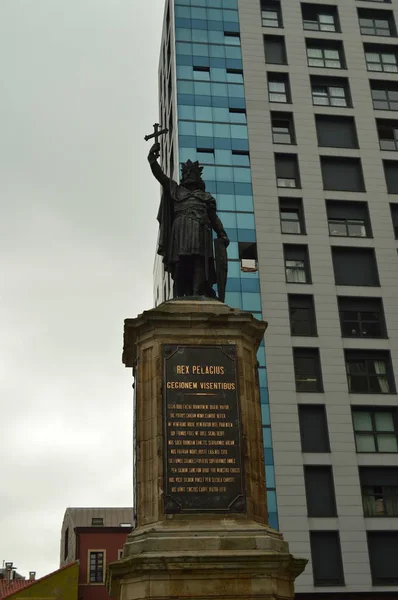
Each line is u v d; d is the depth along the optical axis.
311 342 48.84
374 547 43.47
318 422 46.78
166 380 15.62
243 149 55.19
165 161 64.25
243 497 14.77
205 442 15.18
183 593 13.14
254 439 15.77
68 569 57.84
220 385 15.72
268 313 49.47
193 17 59.75
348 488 44.59
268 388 46.94
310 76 58.66
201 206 18.78
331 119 57.47
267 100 57.28
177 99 56.50
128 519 67.94
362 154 56.00
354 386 48.38
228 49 58.97
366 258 52.69
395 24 61.84
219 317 16.17
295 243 52.06
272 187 53.94
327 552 43.12
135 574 13.34
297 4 61.22
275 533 14.62
